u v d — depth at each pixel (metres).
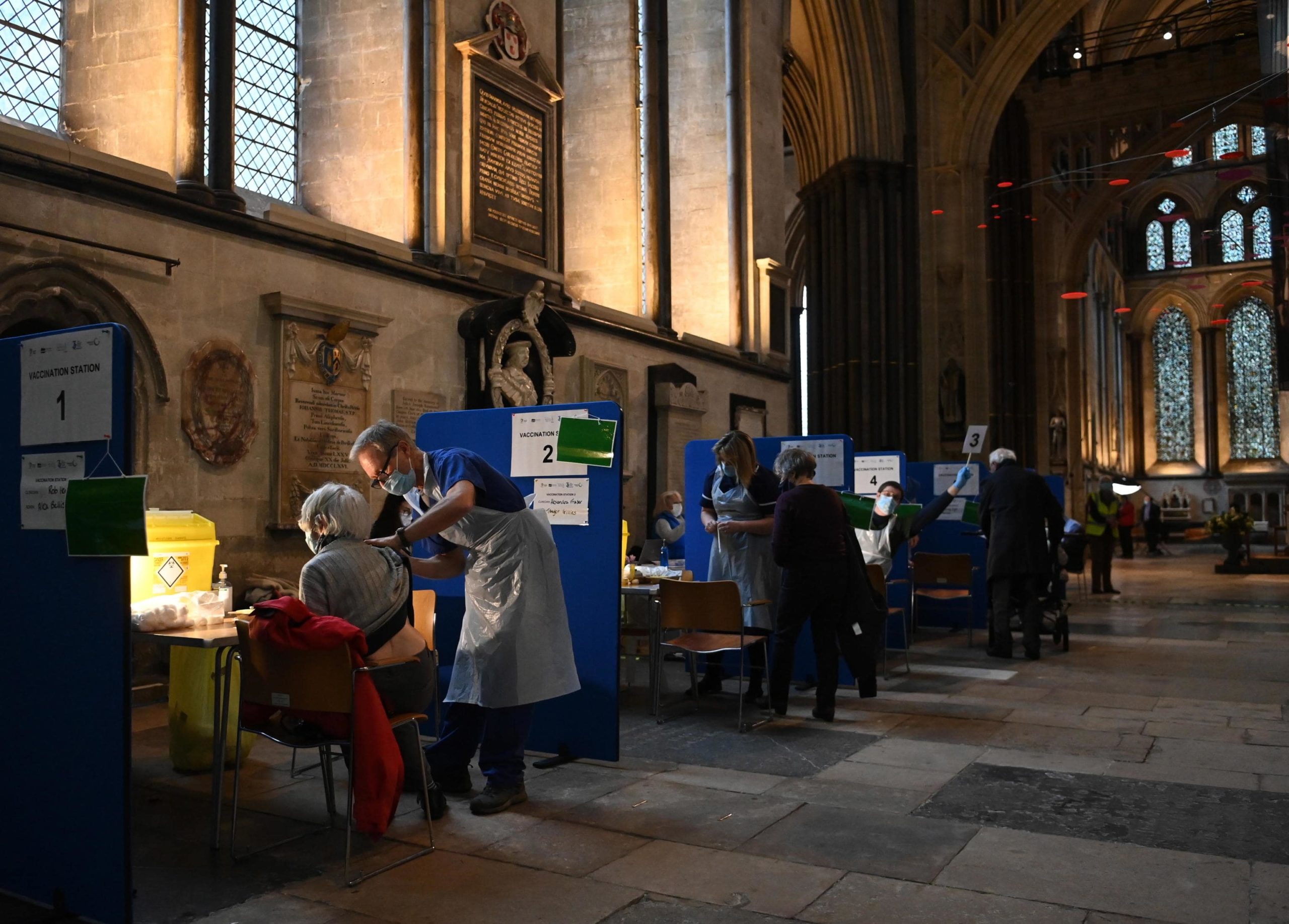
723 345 16.44
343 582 4.10
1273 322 43.22
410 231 10.59
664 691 7.70
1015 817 4.40
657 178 15.51
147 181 7.74
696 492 8.18
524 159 12.07
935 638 10.95
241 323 8.43
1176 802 4.61
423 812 4.52
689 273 17.00
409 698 4.18
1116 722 6.40
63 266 7.14
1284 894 3.51
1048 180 26.98
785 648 6.52
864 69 21.59
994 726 6.32
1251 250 43.28
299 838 4.25
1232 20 26.97
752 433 16.72
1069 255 29.59
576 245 15.37
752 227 16.80
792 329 29.89
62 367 3.46
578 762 5.47
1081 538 16.16
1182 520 43.06
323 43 10.99
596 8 15.41
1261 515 42.81
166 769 5.41
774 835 4.19
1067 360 29.91
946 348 22.56
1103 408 40.62
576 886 3.65
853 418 21.48
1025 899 3.48
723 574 7.16
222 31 8.57
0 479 3.63
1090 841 4.08
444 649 6.02
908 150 22.30
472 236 11.12
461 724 4.88
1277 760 5.38
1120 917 3.33
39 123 8.55
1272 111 16.80
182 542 5.54
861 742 5.89
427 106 10.79
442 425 6.02
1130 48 34.59
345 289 9.47
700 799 4.73
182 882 3.74
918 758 5.49
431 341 10.50
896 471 9.77
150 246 7.73
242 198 8.63
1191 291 44.25
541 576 4.72
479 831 4.29
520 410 5.78
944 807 4.56
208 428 8.07
